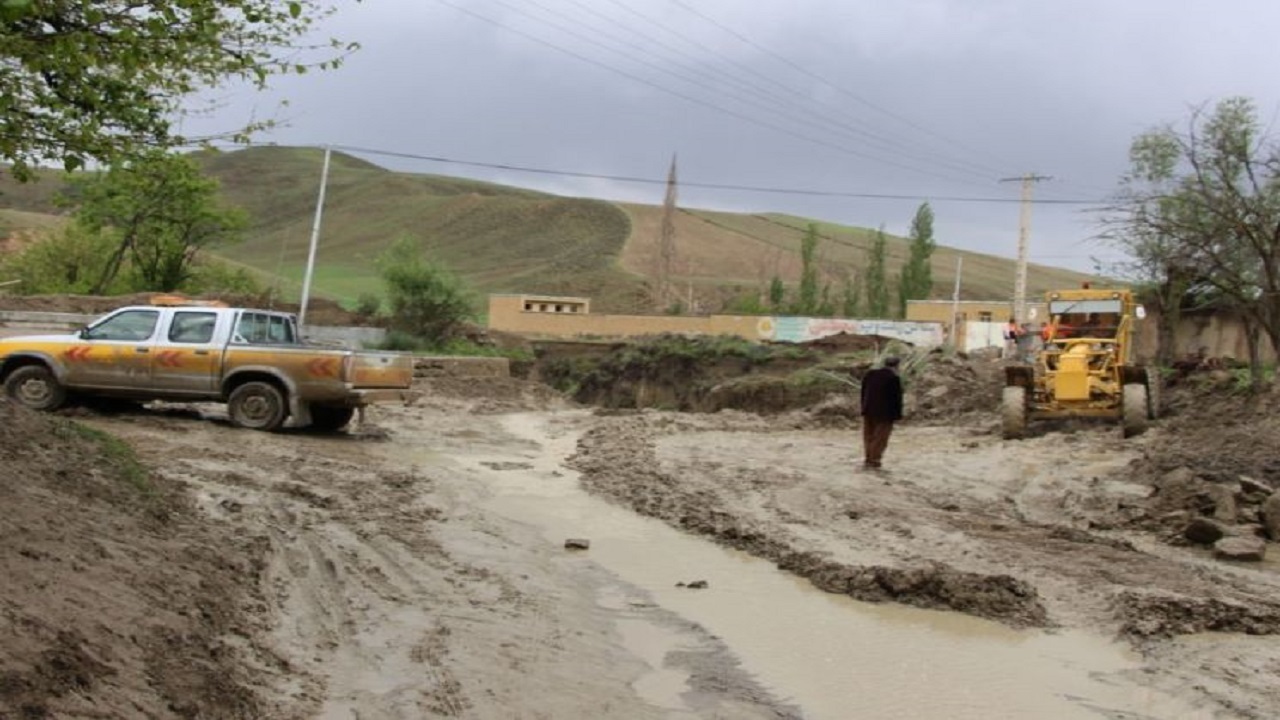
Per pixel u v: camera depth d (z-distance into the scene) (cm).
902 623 790
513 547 985
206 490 1032
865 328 5325
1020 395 2114
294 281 8781
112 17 613
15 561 537
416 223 15500
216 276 4441
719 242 12888
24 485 691
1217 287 2061
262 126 755
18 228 6178
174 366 1586
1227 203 1883
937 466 1709
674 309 7494
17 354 1603
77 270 4081
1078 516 1262
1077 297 2214
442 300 3847
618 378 4366
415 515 1077
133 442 1362
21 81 621
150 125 707
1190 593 859
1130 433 2003
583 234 13188
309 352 1588
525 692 592
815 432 2358
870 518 1170
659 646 714
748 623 779
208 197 3825
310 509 1038
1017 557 991
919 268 7288
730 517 1153
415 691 573
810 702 612
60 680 431
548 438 2012
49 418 919
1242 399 1997
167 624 555
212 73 715
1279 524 1141
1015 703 620
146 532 727
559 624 741
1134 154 2234
